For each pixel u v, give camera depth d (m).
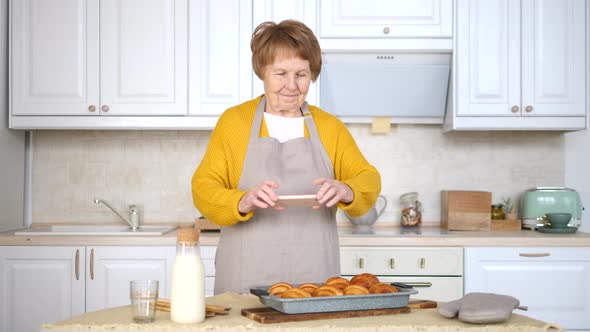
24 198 3.58
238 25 3.23
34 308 3.04
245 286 1.82
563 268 3.01
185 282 1.27
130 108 3.25
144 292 1.27
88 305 3.02
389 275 2.98
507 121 3.25
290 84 1.77
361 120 3.46
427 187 3.59
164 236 3.03
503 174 3.59
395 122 3.47
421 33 3.24
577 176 3.59
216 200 1.64
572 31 3.25
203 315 1.29
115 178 3.59
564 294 3.00
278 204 1.60
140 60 3.24
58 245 3.03
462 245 2.99
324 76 3.32
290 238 1.84
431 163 3.59
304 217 1.87
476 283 2.99
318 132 1.91
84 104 3.26
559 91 3.24
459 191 3.34
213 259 2.98
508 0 3.24
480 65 3.24
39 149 3.60
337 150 1.91
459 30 3.24
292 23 1.78
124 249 3.02
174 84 3.25
